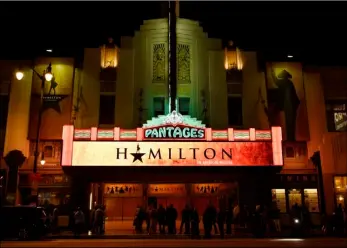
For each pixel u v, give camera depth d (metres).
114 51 31.80
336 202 30.30
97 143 27.69
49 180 29.86
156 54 32.06
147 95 31.19
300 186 30.64
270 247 16.31
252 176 29.25
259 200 29.31
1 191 28.70
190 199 31.12
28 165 29.95
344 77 32.84
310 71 32.66
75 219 23.08
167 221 24.80
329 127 32.03
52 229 25.50
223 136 28.20
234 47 32.56
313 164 30.88
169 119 28.14
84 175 28.61
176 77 30.92
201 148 27.89
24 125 30.41
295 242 19.36
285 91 31.62
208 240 21.02
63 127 27.77
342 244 18.00
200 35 32.59
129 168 27.72
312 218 29.05
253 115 31.20
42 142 30.44
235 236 23.44
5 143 29.95
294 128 30.94
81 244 18.25
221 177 29.41
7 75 31.34
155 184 31.33
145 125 28.02
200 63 31.98
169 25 31.58
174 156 27.64
